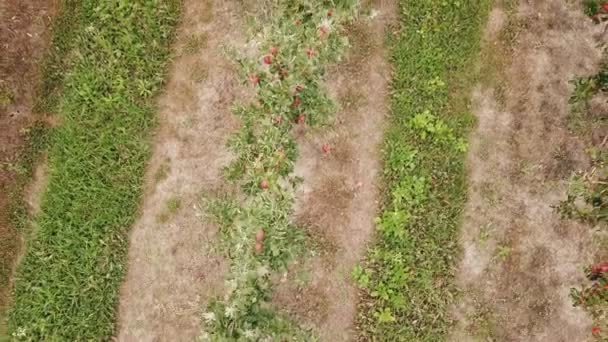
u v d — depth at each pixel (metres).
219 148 8.95
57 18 8.78
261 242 6.76
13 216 8.79
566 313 9.07
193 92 8.93
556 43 9.02
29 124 8.79
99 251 8.76
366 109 8.95
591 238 9.06
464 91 8.92
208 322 7.07
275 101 6.84
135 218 8.88
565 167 9.04
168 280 8.94
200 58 8.93
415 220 8.88
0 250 8.77
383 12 8.91
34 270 8.74
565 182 9.03
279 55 6.73
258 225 6.75
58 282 8.70
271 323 6.96
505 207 9.03
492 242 9.02
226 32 8.93
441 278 8.92
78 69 8.76
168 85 8.91
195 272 8.95
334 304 8.95
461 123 8.91
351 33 8.91
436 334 8.90
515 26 8.96
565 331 9.08
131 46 8.74
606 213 7.28
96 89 8.74
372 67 8.95
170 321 8.93
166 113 8.91
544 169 9.03
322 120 7.43
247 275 6.76
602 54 8.91
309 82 6.97
